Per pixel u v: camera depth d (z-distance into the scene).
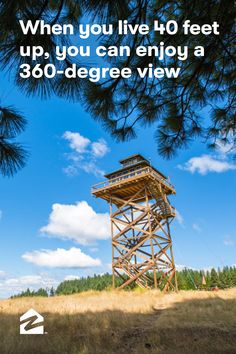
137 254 21.09
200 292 20.28
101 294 19.09
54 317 9.35
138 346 6.34
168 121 4.99
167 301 15.47
